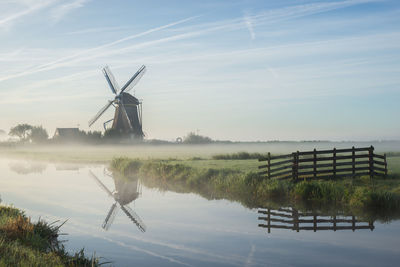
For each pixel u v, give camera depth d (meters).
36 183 24.64
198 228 11.82
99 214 14.17
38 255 7.70
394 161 29.55
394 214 13.58
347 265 8.26
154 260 8.62
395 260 8.60
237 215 13.88
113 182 25.19
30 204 16.41
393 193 15.38
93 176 29.38
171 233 11.20
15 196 18.83
